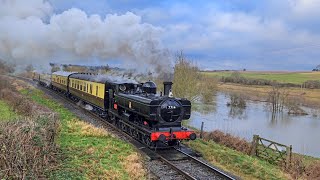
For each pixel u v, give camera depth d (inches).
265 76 3779.5
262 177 490.6
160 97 599.5
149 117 570.6
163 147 603.2
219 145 709.3
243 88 3169.3
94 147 549.0
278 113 1945.1
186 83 1135.6
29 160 379.6
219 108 1940.2
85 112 986.7
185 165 505.7
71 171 418.0
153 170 478.3
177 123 599.5
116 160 494.9
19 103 857.5
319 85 2957.7
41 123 495.5
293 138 1187.9
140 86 759.7
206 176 457.7
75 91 1211.9
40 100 1187.9
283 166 601.3
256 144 681.6
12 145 366.6
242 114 1774.1
